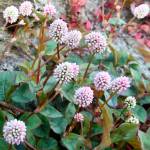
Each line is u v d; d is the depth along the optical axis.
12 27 0.19
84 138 0.16
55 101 0.17
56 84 0.15
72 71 0.14
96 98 0.17
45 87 0.15
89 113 0.17
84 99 0.14
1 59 0.18
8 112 0.16
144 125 0.17
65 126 0.15
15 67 0.18
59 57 0.17
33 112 0.15
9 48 0.19
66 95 0.16
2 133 0.14
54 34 0.16
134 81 0.18
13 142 0.13
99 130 0.16
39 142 0.15
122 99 0.18
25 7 0.17
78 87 0.16
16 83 0.16
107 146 0.15
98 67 0.18
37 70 0.16
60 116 0.15
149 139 0.15
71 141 0.15
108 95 0.17
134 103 0.17
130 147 0.16
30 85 0.16
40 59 0.16
